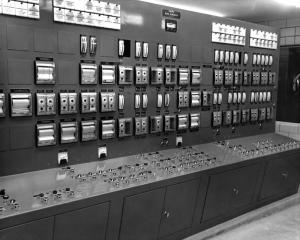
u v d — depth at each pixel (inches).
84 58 113.4
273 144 175.2
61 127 110.0
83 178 107.3
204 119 155.4
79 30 111.4
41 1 102.5
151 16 130.1
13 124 101.8
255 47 175.3
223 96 161.9
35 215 85.2
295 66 204.8
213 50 154.5
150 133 135.6
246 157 150.4
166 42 135.9
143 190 109.0
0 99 97.2
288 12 191.2
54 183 101.9
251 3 170.1
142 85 130.0
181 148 146.9
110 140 123.6
